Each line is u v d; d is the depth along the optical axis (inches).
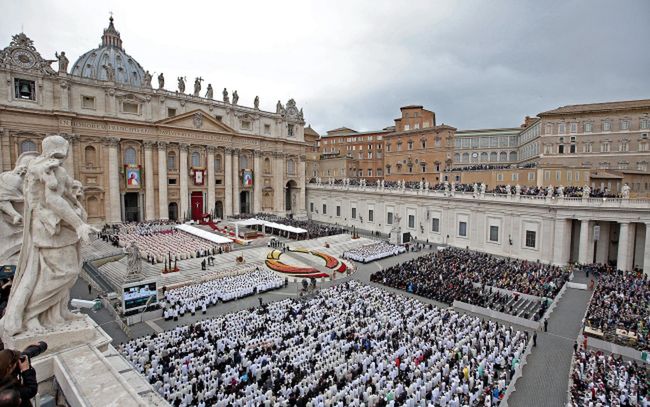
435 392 770.2
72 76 2309.3
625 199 1716.3
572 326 1230.3
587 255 1865.2
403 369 867.4
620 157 2628.0
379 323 1143.0
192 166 2901.1
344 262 2016.5
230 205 3115.2
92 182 2438.5
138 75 3912.4
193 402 734.5
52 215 277.7
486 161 3939.5
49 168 274.8
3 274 430.3
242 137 3184.1
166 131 2704.2
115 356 332.8
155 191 2723.9
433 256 2052.2
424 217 2623.0
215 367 853.2
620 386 828.6
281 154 3474.4
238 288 1478.8
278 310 1243.8
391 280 1616.6
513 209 2127.2
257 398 722.2
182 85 2817.4
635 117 2566.4
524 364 986.7
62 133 2266.2
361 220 3120.1
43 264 282.7
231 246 2139.5
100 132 2443.4
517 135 3735.2
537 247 2027.6
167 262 1803.6
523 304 1389.0
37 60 2175.2
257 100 3297.2
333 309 1263.5
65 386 248.1
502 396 813.9
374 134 4256.9
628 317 1175.6
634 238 1770.4
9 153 2113.7
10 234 374.3
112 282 1533.0
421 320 1208.8
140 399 230.7
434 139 3189.0
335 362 890.1
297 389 748.6
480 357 948.0
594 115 2706.7
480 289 1517.0
